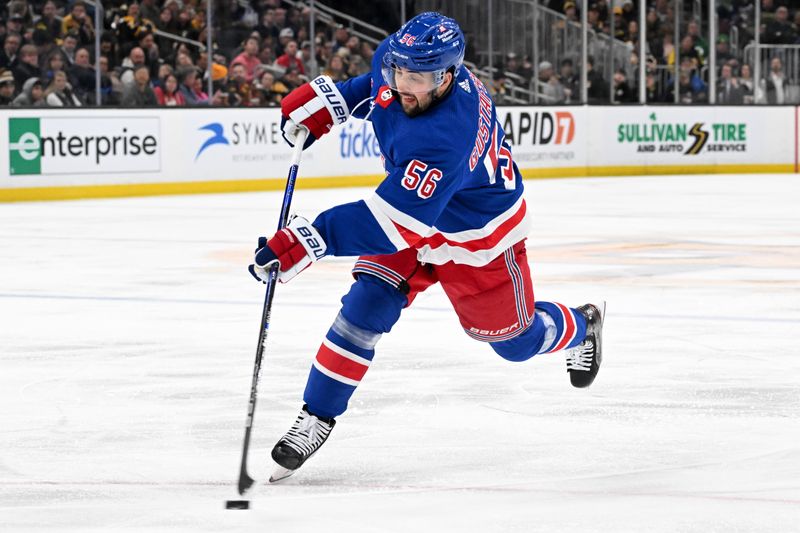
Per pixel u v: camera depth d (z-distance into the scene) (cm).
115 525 409
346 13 2638
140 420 568
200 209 1883
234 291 1009
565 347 554
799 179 2652
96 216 1748
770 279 1069
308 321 858
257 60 2469
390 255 469
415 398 615
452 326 830
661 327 824
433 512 423
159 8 2309
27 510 425
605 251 1291
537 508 427
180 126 2198
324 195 2208
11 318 874
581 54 2838
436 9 2736
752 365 696
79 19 2181
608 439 529
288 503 435
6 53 2106
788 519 411
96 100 2206
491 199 469
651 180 2641
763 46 3006
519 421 565
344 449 514
